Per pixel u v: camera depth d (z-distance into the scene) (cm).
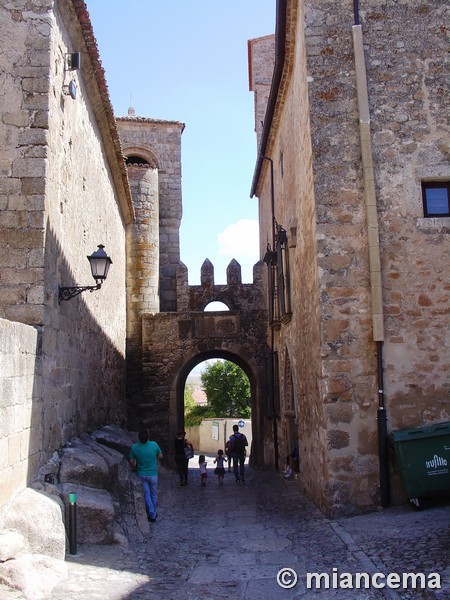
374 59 926
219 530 871
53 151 784
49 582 520
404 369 862
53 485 677
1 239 730
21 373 622
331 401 853
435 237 891
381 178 901
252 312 1995
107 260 856
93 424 1156
